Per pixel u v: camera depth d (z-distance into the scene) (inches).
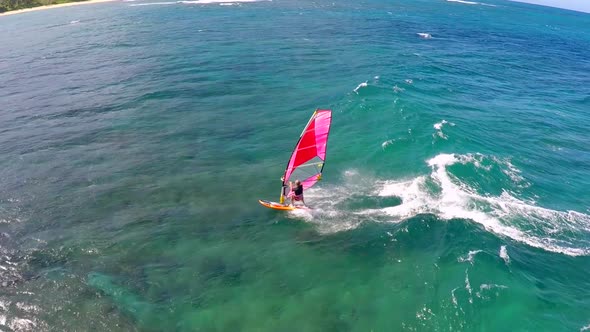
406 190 946.7
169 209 908.0
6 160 1129.4
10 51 2512.3
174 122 1346.0
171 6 4594.0
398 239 797.2
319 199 926.4
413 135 1184.8
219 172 1053.2
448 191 936.9
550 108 1560.0
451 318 628.7
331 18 3649.1
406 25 3457.2
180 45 2442.2
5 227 850.1
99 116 1413.6
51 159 1129.4
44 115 1438.2
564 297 669.3
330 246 788.0
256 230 837.2
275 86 1665.8
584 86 1927.9
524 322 621.0
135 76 1846.7
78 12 4446.4
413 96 1523.1
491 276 698.2
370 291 684.7
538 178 1021.2
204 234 826.8
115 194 963.3
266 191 971.9
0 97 1643.7
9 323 625.9
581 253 767.1
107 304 661.9
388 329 613.9
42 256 767.1
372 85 1587.1
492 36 3287.4
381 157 1088.2
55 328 620.4
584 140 1275.8
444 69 2005.4
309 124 793.6
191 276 721.6
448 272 712.4
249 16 3654.0
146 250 783.1
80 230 840.3
